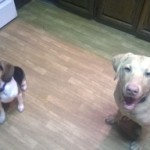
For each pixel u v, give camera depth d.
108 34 3.00
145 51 2.81
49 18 3.16
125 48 2.84
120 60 1.57
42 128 2.11
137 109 1.60
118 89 1.66
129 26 2.92
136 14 2.75
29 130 2.10
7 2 2.87
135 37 2.97
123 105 1.65
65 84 2.43
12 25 3.05
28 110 2.22
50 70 2.56
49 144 2.02
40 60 2.65
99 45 2.86
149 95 1.55
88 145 2.02
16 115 2.19
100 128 2.12
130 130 2.11
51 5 3.34
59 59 2.67
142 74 1.44
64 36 2.95
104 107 2.26
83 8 3.09
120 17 2.91
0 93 1.90
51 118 2.17
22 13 3.21
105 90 2.39
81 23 3.12
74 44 2.85
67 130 2.10
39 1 3.39
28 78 2.47
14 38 2.88
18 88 2.03
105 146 2.02
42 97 2.32
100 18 3.07
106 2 2.86
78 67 2.60
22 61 2.64
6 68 1.86
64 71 2.55
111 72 2.55
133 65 1.46
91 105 2.28
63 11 3.26
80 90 2.39
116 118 2.08
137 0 2.63
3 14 2.89
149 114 1.61
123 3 2.75
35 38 2.90
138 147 1.98
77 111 2.23
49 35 2.95
